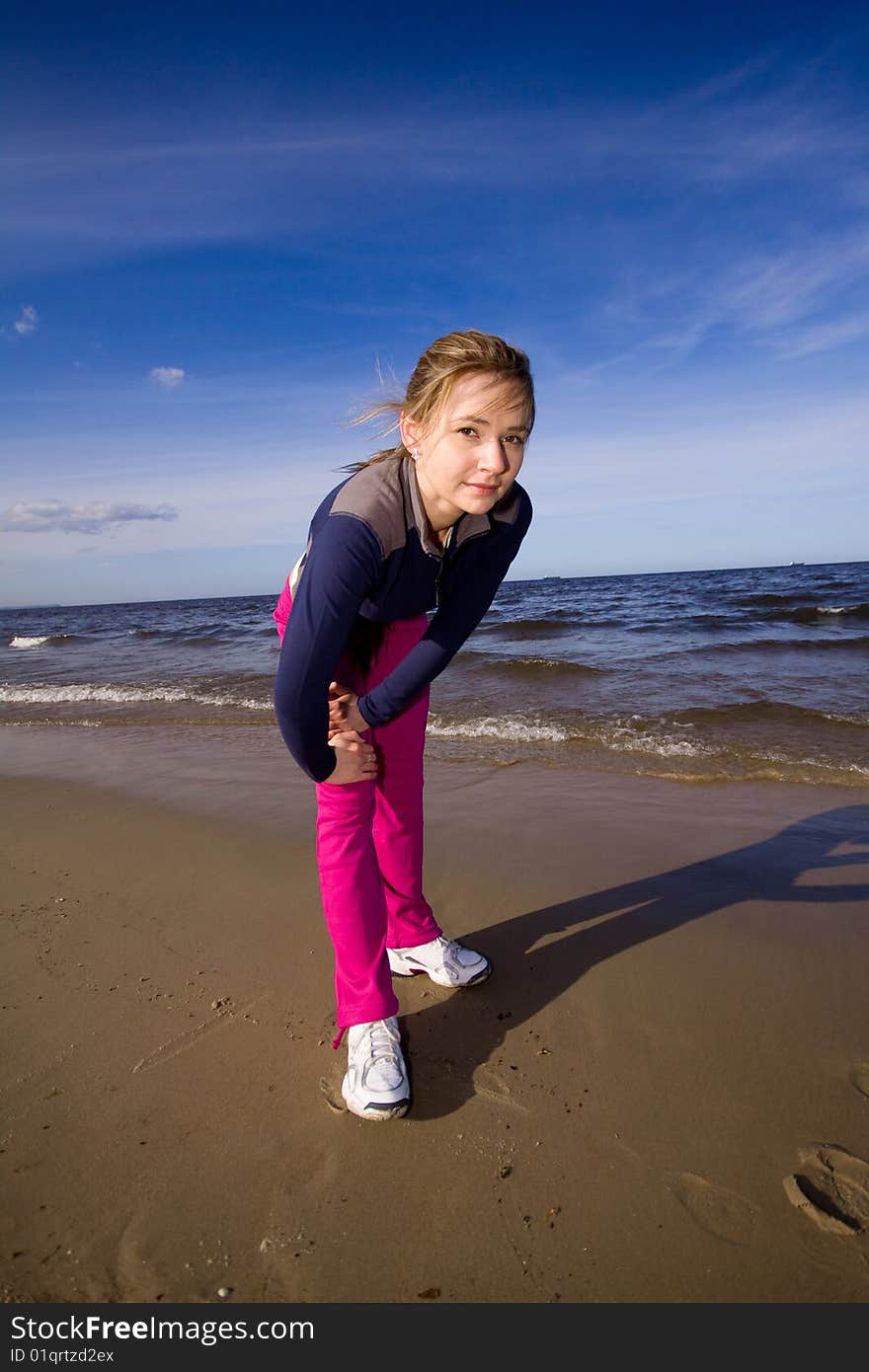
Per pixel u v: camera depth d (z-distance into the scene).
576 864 2.96
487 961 2.14
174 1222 1.35
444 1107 1.64
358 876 1.70
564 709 6.10
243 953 2.31
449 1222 1.34
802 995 2.02
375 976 1.73
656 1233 1.32
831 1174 1.43
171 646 16.14
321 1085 1.71
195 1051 1.83
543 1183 1.42
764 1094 1.66
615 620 17.14
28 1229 1.33
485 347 1.29
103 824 3.68
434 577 1.54
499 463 1.33
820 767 4.20
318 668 1.39
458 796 3.94
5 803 4.17
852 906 2.50
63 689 8.95
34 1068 1.78
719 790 3.89
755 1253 1.28
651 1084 1.70
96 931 2.50
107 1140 1.54
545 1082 1.71
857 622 14.23
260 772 4.57
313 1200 1.39
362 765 1.62
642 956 2.25
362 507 1.36
